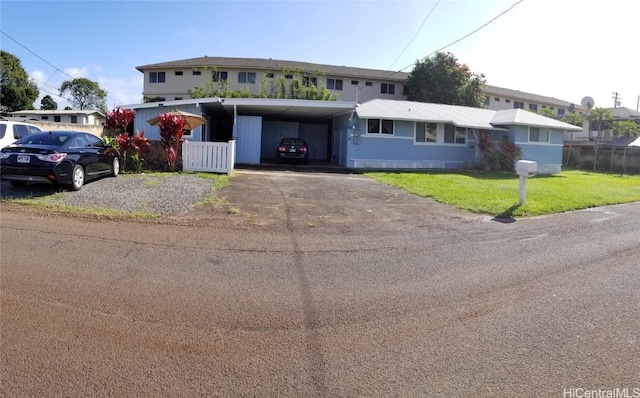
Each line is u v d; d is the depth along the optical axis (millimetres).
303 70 39438
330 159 27219
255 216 8352
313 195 11219
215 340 3496
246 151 20531
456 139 21797
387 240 6965
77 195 9375
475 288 4824
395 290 4715
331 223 8070
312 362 3213
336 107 19578
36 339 3402
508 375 3076
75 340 3412
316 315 4027
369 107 20656
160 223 7508
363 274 5238
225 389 2842
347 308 4203
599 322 3982
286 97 35875
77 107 70875
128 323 3734
